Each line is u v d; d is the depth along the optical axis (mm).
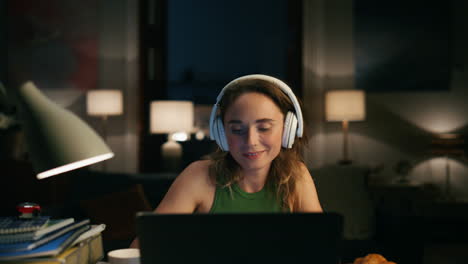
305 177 1283
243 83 1030
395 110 5574
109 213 2977
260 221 806
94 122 5793
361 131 5633
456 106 5473
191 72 9422
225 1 9422
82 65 5762
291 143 1062
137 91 5844
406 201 4957
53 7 5750
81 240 1089
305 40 5715
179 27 9531
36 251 935
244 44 9445
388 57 5570
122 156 5816
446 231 4762
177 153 5492
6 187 3287
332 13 5660
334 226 808
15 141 3547
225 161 1205
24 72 5754
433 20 5477
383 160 5605
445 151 5004
